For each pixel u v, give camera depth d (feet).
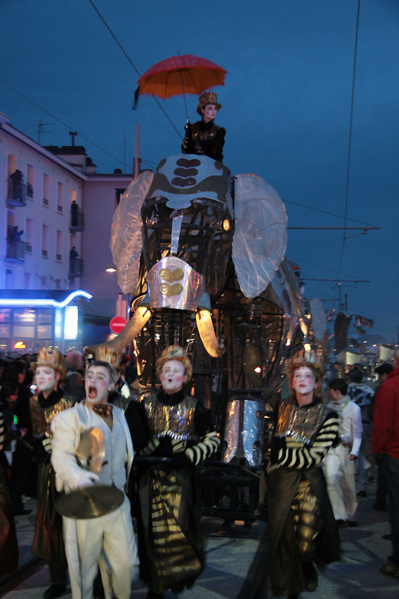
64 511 13.78
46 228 112.57
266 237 24.09
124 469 14.66
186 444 15.85
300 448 15.31
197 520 15.49
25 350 72.90
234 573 17.83
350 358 67.56
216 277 23.21
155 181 22.84
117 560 14.11
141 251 24.54
